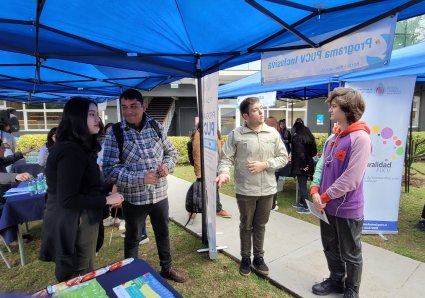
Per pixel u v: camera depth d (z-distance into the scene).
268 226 4.00
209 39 2.20
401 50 4.32
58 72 3.97
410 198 5.47
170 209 4.94
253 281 2.74
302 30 1.92
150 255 3.35
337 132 2.19
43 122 14.55
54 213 1.75
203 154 3.44
